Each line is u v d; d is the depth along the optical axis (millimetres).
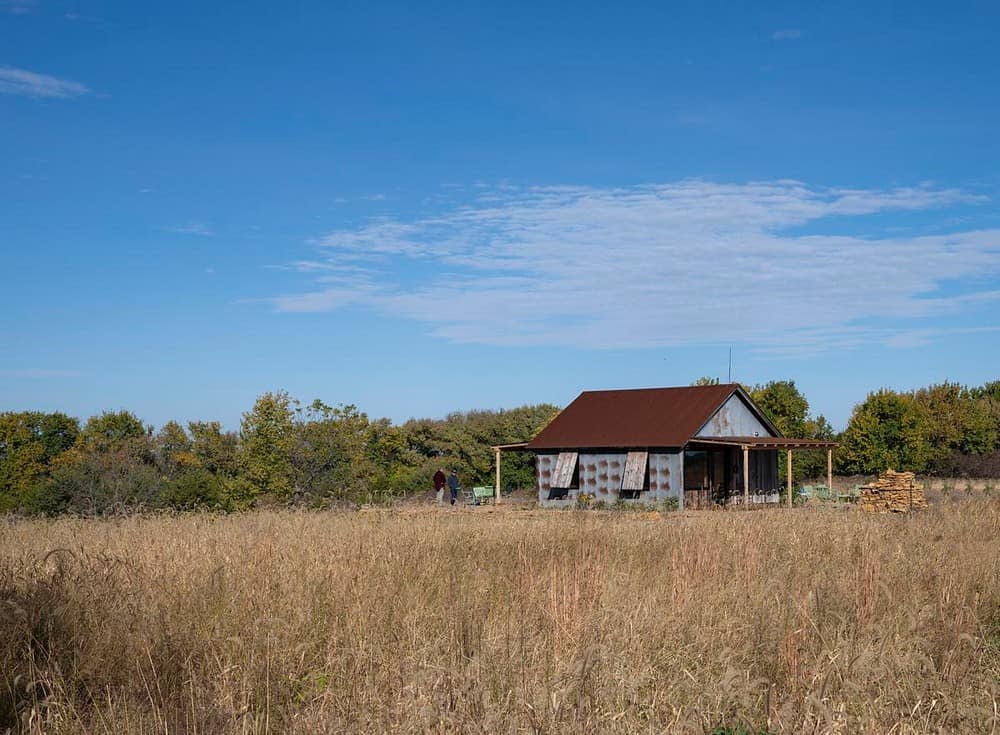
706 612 9344
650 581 11266
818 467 55219
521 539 14867
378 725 6516
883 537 15484
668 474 40781
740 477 44500
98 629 8227
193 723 6574
